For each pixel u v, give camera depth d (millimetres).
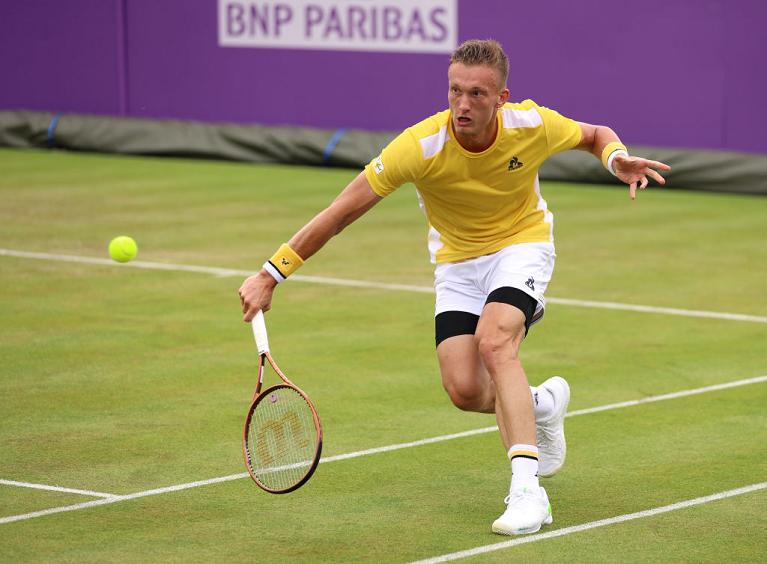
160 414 19406
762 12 42531
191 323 25672
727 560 13562
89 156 52812
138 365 22375
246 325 25531
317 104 50750
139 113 54219
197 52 52719
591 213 39812
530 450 14250
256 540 14203
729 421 19094
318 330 25109
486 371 15156
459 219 15195
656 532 14430
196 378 21516
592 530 14484
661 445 17922
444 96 48188
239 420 19094
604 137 15383
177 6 52781
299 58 50750
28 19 55656
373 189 14562
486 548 13898
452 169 14641
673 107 44375
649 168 15180
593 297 28312
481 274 15266
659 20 44125
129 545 14031
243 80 52000
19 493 15805
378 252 33719
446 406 19922
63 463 17031
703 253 33531
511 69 46750
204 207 40875
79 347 23672
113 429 18609
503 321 14516
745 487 16062
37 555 13711
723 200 42250
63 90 55406
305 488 16062
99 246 34344
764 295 28562
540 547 13922
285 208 40781
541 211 15469
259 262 32312
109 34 54156
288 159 50125
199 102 52969
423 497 15719
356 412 19562
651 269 31469
